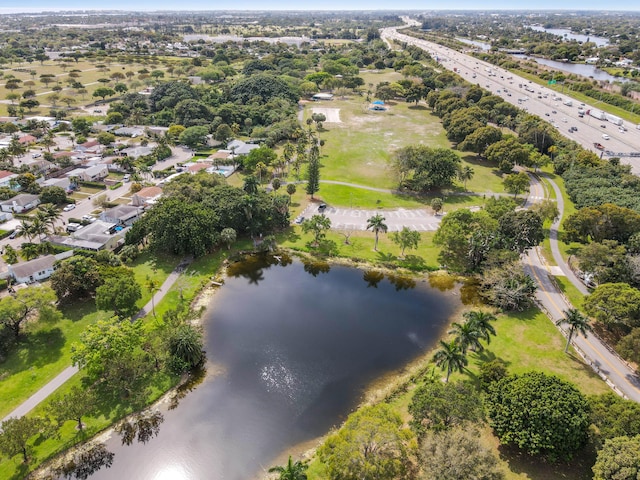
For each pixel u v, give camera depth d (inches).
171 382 2974.9
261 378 3036.4
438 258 4498.0
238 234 4877.0
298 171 6569.9
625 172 5954.7
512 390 2438.5
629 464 1978.3
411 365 3154.5
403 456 2186.3
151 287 3740.2
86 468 2413.9
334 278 4256.9
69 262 3695.9
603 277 3727.9
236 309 3779.5
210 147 7780.5
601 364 3053.6
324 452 2246.6
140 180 6008.9
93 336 2849.4
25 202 5216.5
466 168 5989.2
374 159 7140.8
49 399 2748.5
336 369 3115.2
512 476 2276.1
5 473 2331.4
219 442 2578.7
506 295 3587.6
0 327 3036.4
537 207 4972.9
